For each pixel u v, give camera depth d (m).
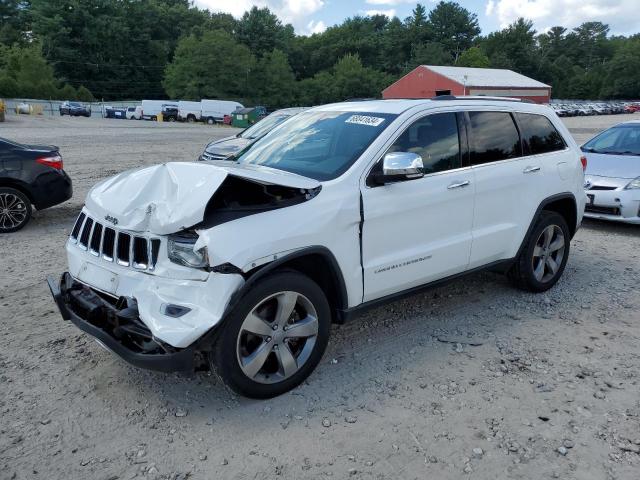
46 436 3.11
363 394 3.56
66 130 34.41
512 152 4.89
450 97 4.64
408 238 4.04
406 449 3.02
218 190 3.48
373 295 3.89
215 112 57.75
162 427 3.20
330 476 2.81
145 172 3.72
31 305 5.02
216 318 3.03
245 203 3.49
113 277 3.32
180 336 2.95
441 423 3.25
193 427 3.21
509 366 3.93
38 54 86.75
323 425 3.23
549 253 5.34
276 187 3.62
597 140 9.30
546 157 5.16
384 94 72.88
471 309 4.96
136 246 3.28
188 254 3.09
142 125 46.53
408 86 69.12
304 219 3.41
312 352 3.58
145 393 3.55
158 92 108.50
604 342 4.30
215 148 10.73
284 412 3.35
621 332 4.49
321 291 3.56
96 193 3.79
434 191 4.14
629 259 6.59
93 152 19.39
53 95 78.62
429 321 4.70
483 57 112.31
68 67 99.88
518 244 4.95
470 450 3.01
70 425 3.21
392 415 3.33
